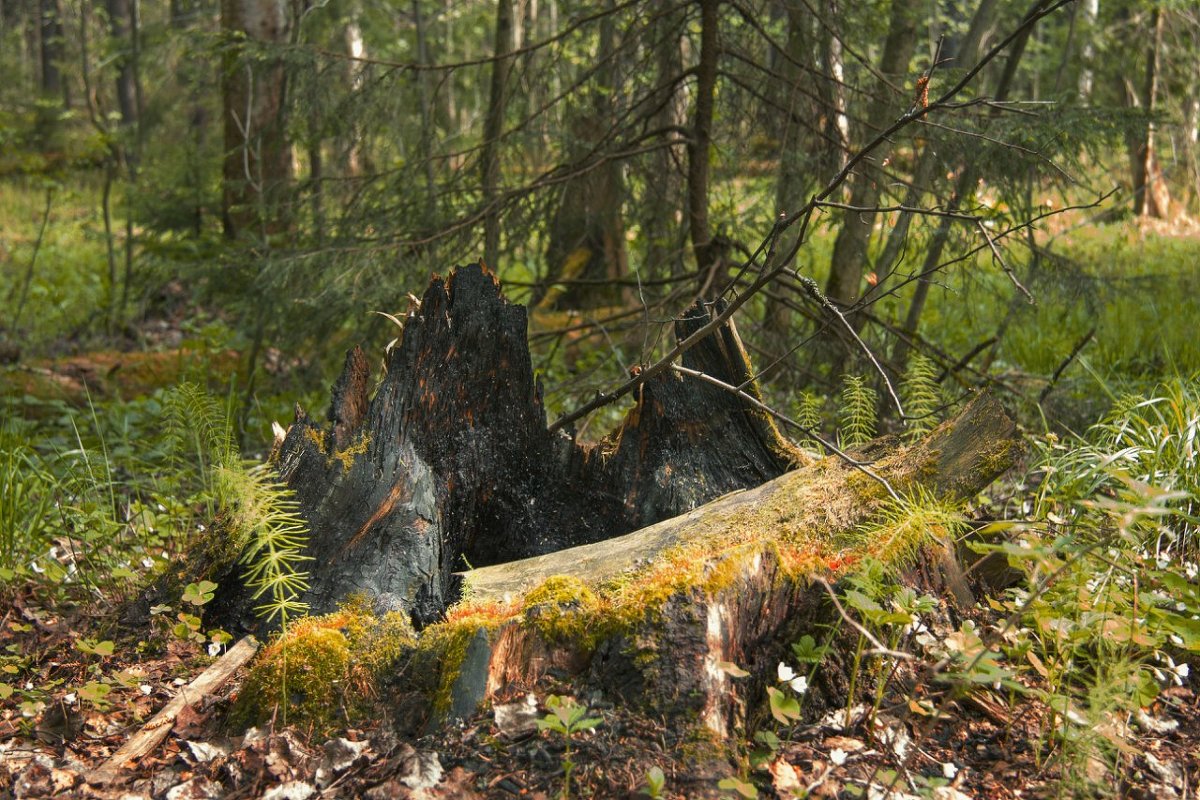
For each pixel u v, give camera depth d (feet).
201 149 30.99
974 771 8.73
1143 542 11.59
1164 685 10.15
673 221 22.15
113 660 10.68
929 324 27.58
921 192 18.70
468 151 20.04
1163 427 13.60
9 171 65.62
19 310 30.58
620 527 12.32
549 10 55.83
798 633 9.58
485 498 12.17
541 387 12.54
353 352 11.72
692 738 8.32
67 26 90.17
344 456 11.09
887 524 10.35
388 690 9.32
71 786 8.63
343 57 19.51
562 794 7.94
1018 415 18.49
